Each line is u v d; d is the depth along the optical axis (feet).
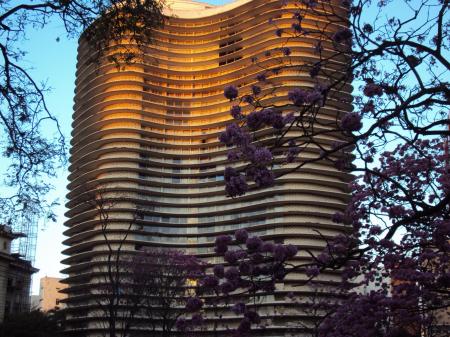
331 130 30.81
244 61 320.50
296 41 272.51
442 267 50.70
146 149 323.57
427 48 31.60
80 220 315.17
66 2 40.47
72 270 299.17
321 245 270.67
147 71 341.62
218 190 310.24
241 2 332.60
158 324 209.26
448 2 32.71
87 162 333.83
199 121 338.54
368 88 34.96
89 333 254.68
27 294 264.11
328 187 287.69
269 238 280.31
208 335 192.03
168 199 314.14
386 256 49.19
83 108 355.77
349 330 45.03
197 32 347.15
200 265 167.73
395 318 49.47
